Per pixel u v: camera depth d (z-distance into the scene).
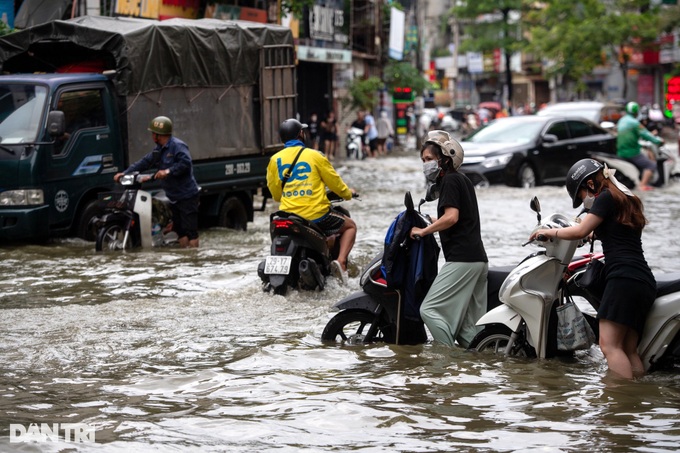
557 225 13.65
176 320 16.69
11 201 24.95
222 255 24.09
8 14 39.00
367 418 11.22
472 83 174.88
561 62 114.88
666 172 44.62
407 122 105.62
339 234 19.98
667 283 13.35
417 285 14.56
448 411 11.51
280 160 19.22
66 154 25.61
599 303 13.73
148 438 10.45
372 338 15.02
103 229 24.70
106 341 15.14
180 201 25.25
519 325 13.87
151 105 27.36
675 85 107.88
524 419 11.20
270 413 11.41
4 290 19.55
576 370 13.45
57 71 29.39
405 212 14.53
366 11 85.12
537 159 44.38
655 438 10.51
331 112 72.31
